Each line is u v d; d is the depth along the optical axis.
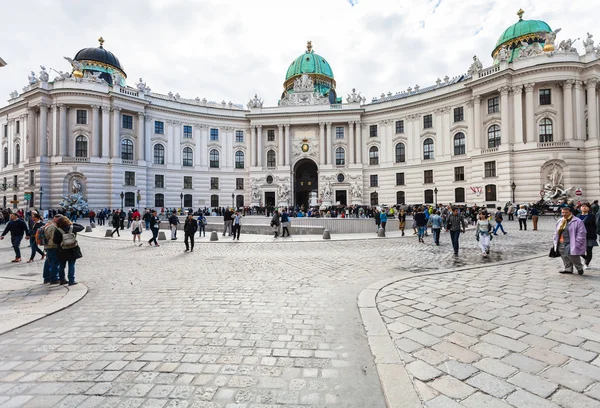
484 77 40.72
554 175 36.19
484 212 12.84
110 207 45.50
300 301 7.02
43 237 9.13
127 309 6.60
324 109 55.22
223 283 8.88
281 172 55.41
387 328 5.27
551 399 3.27
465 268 9.93
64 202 42.31
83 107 45.75
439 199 47.28
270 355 4.46
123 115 48.56
